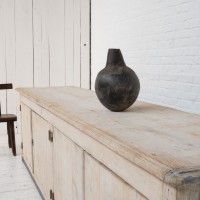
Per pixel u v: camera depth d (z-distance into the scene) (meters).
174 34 3.23
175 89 3.27
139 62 3.86
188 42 3.05
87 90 2.91
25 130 3.00
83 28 4.80
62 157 1.82
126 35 4.09
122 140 1.09
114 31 4.36
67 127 1.69
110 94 1.65
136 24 3.87
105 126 1.33
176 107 3.27
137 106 1.94
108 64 1.70
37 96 2.43
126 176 1.07
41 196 2.44
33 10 4.56
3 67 4.53
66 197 1.77
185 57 3.10
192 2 2.97
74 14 4.73
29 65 4.64
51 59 4.72
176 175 0.79
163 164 0.85
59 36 4.71
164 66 3.41
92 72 4.92
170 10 3.27
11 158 3.44
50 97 2.36
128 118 1.52
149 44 3.64
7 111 4.61
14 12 4.49
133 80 1.67
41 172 2.39
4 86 3.59
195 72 2.99
